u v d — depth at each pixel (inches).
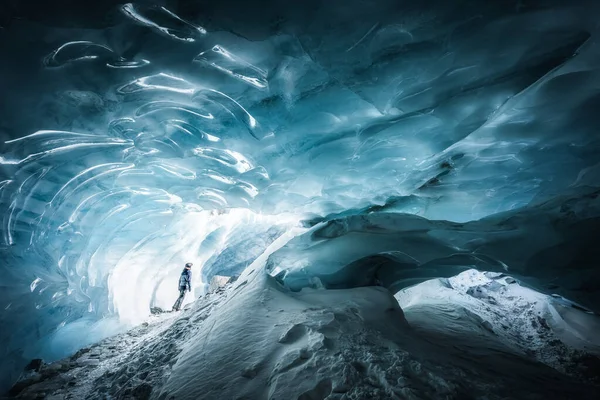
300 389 130.3
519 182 231.6
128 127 182.5
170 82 144.7
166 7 106.7
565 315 396.5
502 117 158.7
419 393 122.7
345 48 123.6
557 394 170.9
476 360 212.7
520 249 220.2
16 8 103.9
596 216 194.7
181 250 476.7
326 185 241.6
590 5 102.4
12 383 230.4
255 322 192.1
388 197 268.7
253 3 106.7
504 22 112.4
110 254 354.9
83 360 246.5
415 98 149.1
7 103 142.2
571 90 136.3
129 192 299.4
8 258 228.8
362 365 142.7
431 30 116.6
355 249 263.3
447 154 196.5
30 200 218.8
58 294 286.7
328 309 205.6
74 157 206.4
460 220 297.7
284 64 136.8
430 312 373.4
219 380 150.3
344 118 171.8
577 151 186.2
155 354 205.3
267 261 267.0
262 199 274.8
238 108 166.2
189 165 242.2
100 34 115.2
